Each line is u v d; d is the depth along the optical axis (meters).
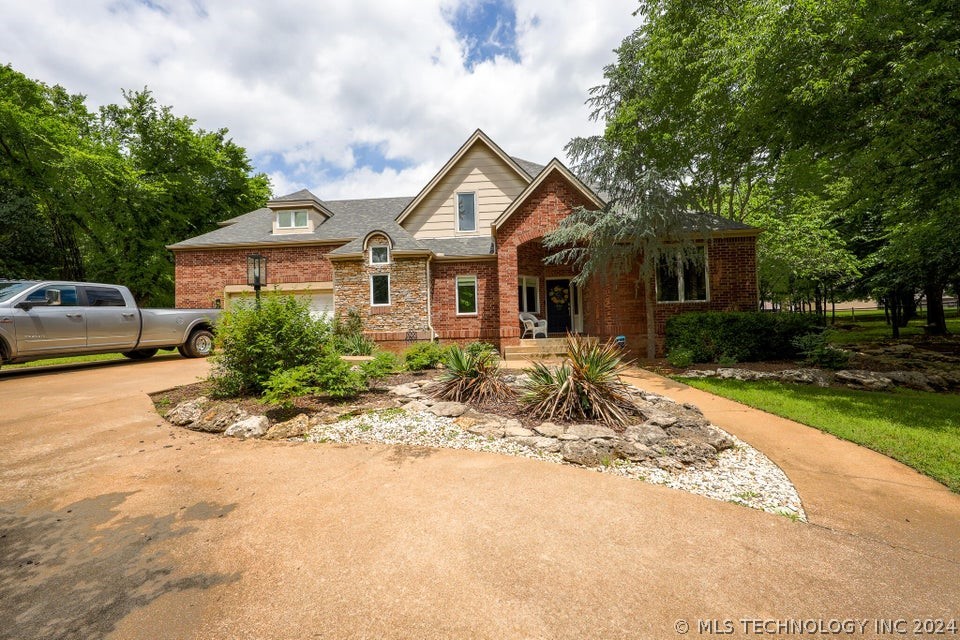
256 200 29.47
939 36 7.07
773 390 7.44
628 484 3.61
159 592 2.20
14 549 2.62
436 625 1.95
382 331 14.22
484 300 15.02
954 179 8.79
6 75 19.28
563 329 16.25
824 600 2.16
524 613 2.03
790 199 17.69
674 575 2.35
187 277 16.97
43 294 8.88
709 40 11.13
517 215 13.24
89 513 3.09
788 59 7.86
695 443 4.52
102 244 22.70
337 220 18.69
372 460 4.14
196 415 5.39
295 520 2.97
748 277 12.36
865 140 8.71
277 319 6.45
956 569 2.46
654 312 12.80
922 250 14.35
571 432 4.72
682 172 13.01
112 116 23.42
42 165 19.77
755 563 2.48
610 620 1.98
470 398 6.23
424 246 15.03
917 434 4.91
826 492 3.56
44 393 6.85
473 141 16.20
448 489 3.47
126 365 10.12
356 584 2.26
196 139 23.67
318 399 6.30
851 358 10.48
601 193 13.38
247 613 2.04
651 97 13.83
